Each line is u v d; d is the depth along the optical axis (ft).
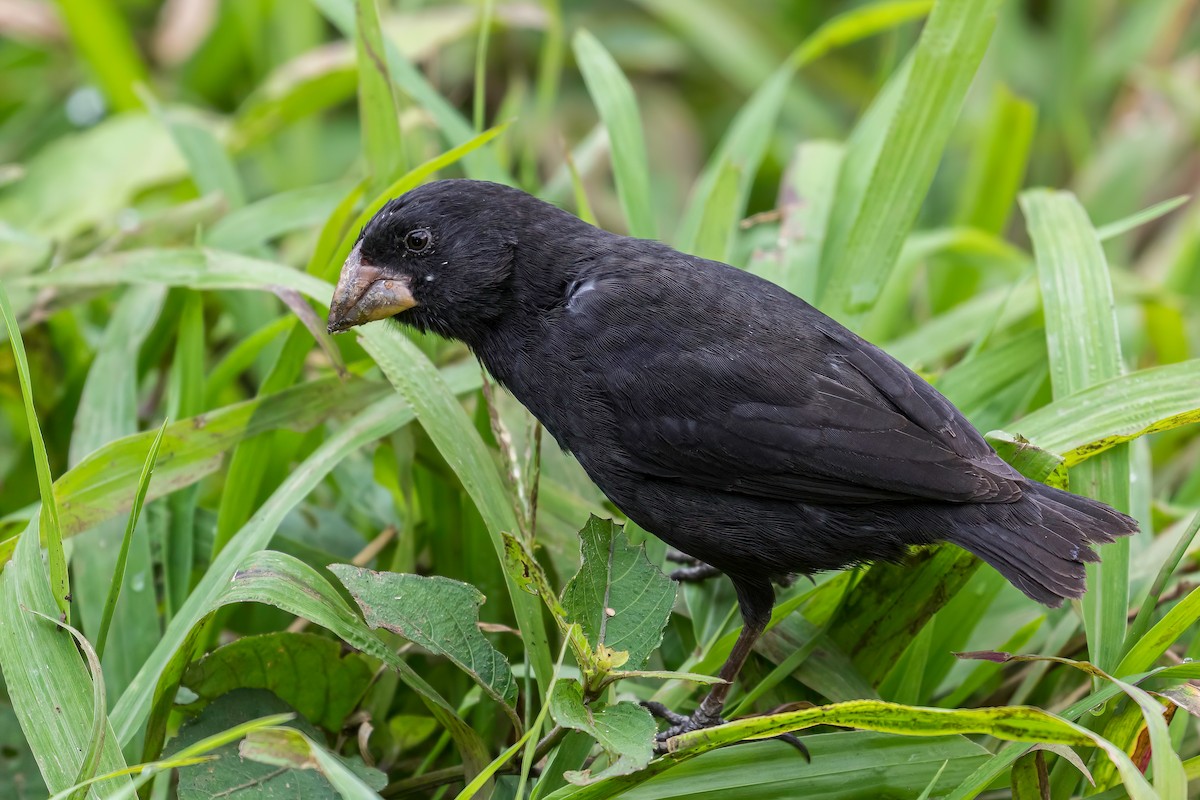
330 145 47.11
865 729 20.18
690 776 21.17
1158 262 42.45
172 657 21.31
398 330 27.73
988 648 26.23
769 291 25.03
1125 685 19.95
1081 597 21.40
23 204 39.24
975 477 22.35
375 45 28.99
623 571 21.79
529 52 48.14
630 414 24.41
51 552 20.99
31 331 31.68
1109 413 24.61
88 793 19.53
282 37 45.32
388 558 28.53
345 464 29.68
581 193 29.84
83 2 42.65
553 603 20.27
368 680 23.66
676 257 25.50
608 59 33.19
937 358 32.86
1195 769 21.17
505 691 21.68
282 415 26.73
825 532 23.53
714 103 50.60
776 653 24.77
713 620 26.58
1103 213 43.45
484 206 25.62
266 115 40.24
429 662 26.40
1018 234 47.80
